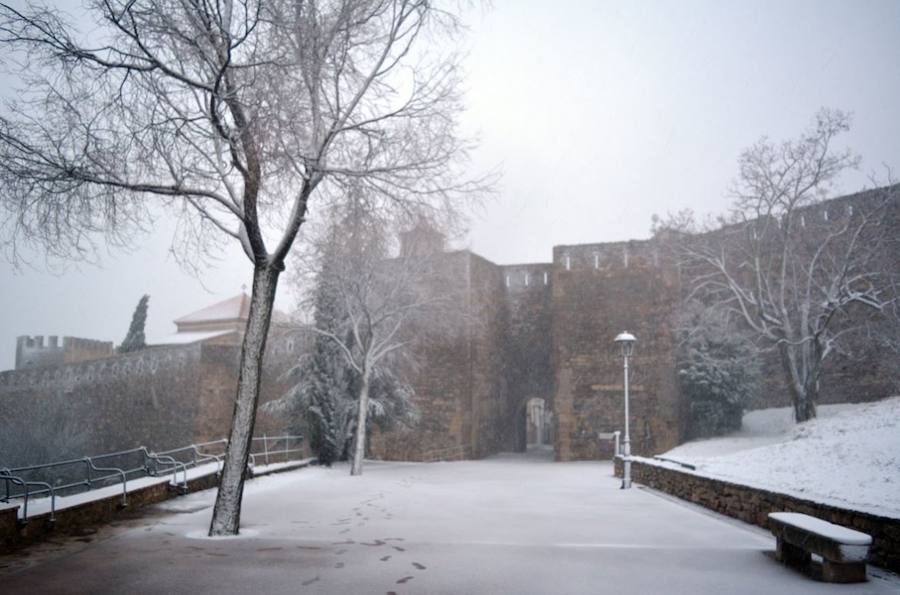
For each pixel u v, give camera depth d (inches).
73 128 369.4
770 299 983.0
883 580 266.5
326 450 1063.6
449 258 1188.5
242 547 343.6
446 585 263.7
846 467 528.1
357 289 948.6
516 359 1664.6
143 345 2162.9
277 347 1400.1
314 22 385.7
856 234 933.8
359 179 430.6
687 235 1182.9
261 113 365.1
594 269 1445.6
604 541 365.4
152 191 378.6
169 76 372.8
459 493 650.2
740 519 449.7
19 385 1609.3
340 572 285.9
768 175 971.9
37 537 361.4
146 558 315.0
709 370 1211.2
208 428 1416.1
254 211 385.4
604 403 1396.4
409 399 1213.7
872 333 1057.5
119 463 1470.2
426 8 422.6
